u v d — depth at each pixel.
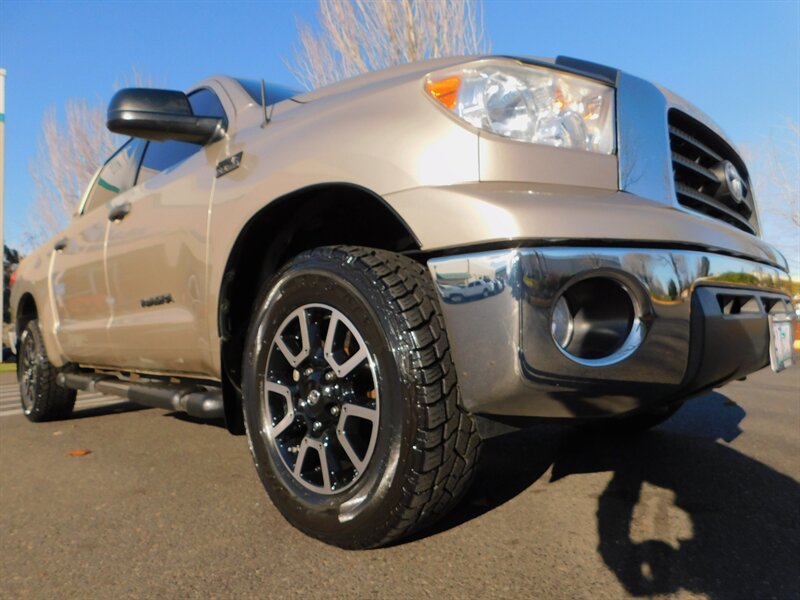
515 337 1.63
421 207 1.79
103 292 3.46
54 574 1.86
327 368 2.01
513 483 2.56
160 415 4.59
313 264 2.04
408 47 10.11
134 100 2.56
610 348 1.78
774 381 6.32
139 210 3.10
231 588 1.73
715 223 2.17
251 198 2.28
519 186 1.79
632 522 2.13
